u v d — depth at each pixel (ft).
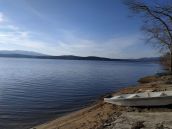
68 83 159.43
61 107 81.51
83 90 124.57
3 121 64.49
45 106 83.61
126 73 274.77
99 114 46.34
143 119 36.45
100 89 128.67
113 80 183.52
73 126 42.70
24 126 59.88
